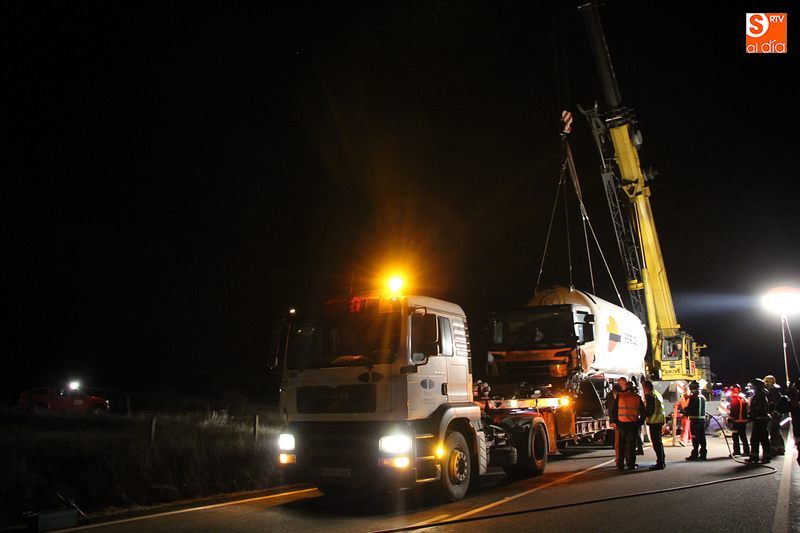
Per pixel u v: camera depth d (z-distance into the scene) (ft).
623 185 77.87
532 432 42.65
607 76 76.28
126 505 34.45
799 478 38.96
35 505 32.45
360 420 32.32
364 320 33.45
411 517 30.12
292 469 33.45
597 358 57.52
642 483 37.96
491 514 29.81
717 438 72.54
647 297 78.28
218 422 62.64
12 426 59.47
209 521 30.14
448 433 34.30
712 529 25.95
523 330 55.52
